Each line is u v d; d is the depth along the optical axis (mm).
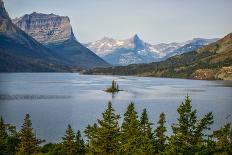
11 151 77438
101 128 56000
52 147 79750
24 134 73188
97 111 176625
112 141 55625
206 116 50375
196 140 48969
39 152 74062
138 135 59156
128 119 66062
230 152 53156
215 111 180375
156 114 165875
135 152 54594
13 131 90938
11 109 180875
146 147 54250
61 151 74000
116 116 57594
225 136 56062
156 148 63594
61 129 127500
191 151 47969
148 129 67750
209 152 48938
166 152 48219
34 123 139375
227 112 176125
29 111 174125
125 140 60188
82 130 125312
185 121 48656
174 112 173875
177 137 48344
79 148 73500
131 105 67188
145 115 69312
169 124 135750
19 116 157375
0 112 169375
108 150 55750
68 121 144750
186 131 48625
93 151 56812
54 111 175000
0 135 75625
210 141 50656
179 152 47344
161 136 67562
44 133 120250
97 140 57000
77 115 161875
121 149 55969
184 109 49000
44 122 141875
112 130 55625
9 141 81938
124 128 64625
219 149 52250
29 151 72688
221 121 145375
